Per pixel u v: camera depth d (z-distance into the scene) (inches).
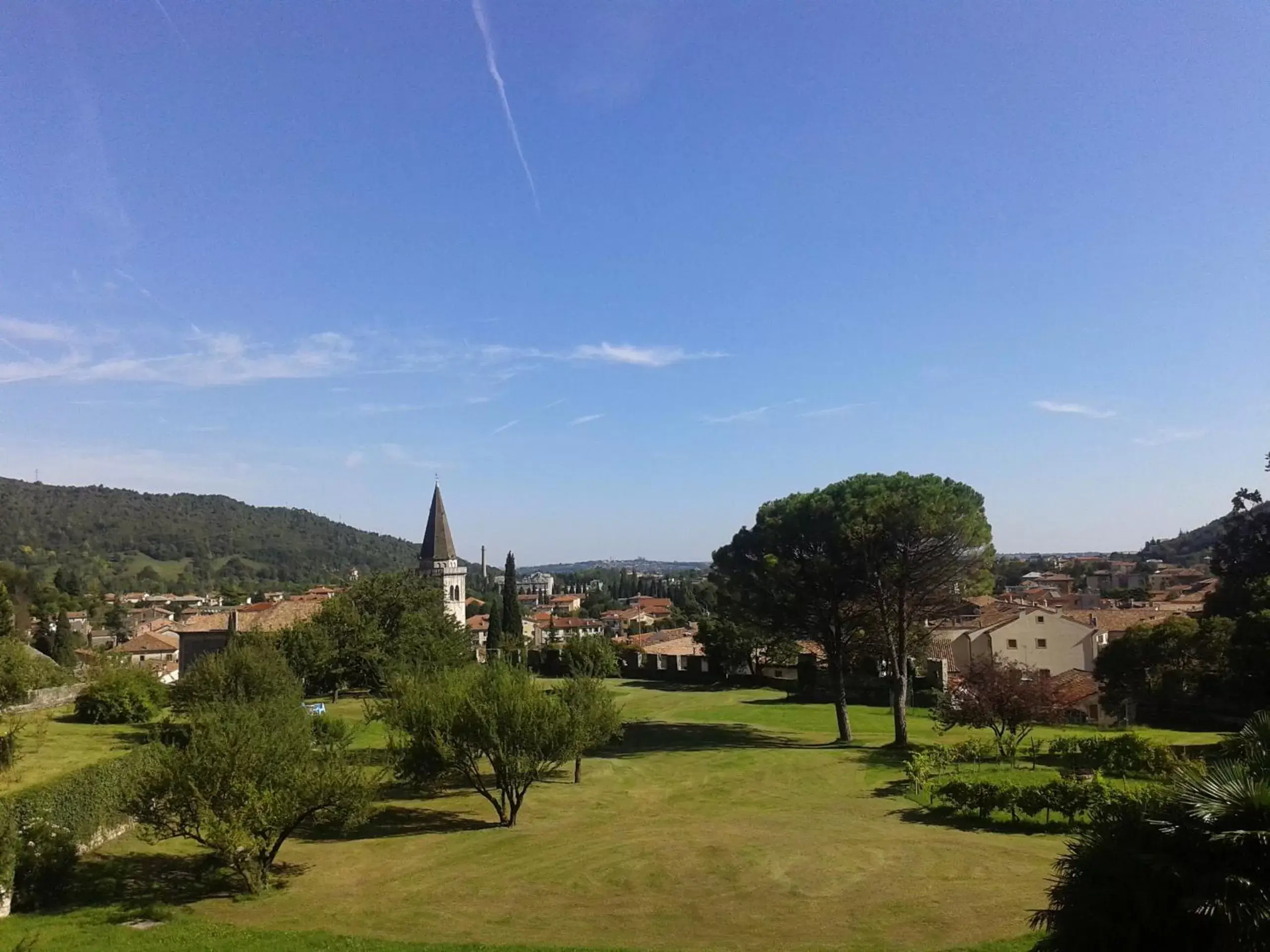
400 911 642.8
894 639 1471.5
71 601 4682.6
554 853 796.0
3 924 617.6
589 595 7815.0
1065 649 2322.8
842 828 857.5
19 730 946.1
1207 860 291.7
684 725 1776.6
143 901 679.7
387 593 1967.3
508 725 924.6
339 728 1119.0
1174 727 1663.4
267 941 564.1
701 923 588.7
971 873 672.4
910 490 1371.8
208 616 2500.0
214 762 714.8
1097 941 309.4
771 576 1478.8
